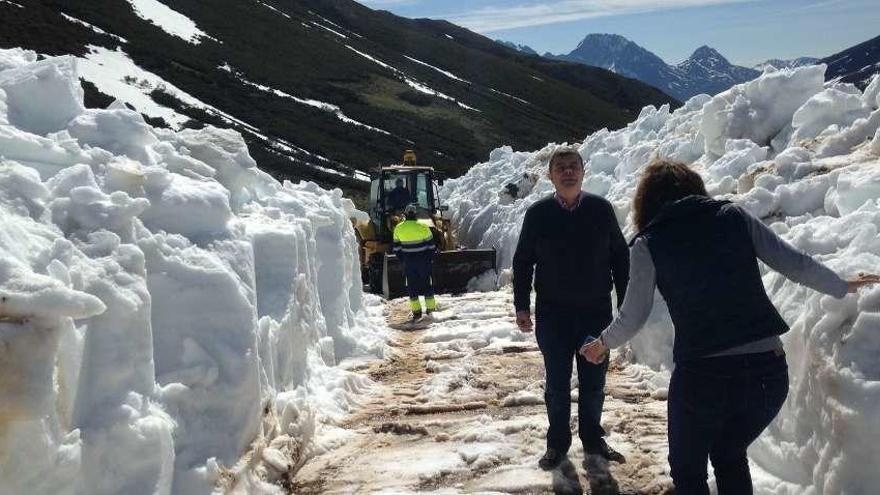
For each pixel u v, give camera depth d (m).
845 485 3.38
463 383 6.66
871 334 3.52
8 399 2.59
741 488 3.23
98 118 4.83
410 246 10.41
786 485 3.94
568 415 4.54
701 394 3.10
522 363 7.28
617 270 4.50
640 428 5.17
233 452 3.97
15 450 2.71
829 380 3.60
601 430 4.66
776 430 4.22
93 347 3.37
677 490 3.29
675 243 3.19
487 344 8.26
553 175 4.45
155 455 3.34
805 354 3.99
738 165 8.45
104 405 3.29
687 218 3.23
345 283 8.59
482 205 18.88
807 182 6.56
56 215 3.61
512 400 6.00
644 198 3.43
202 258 4.32
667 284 3.21
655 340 6.62
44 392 2.66
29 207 3.48
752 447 4.43
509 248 13.91
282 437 4.63
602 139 16.03
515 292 4.62
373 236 16.53
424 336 8.87
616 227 4.48
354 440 5.31
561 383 4.49
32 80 4.64
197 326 4.12
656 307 6.75
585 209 4.43
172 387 3.77
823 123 8.08
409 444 5.14
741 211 3.21
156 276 4.07
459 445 5.03
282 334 5.32
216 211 4.79
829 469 3.51
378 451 5.05
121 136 4.84
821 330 3.81
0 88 4.54
